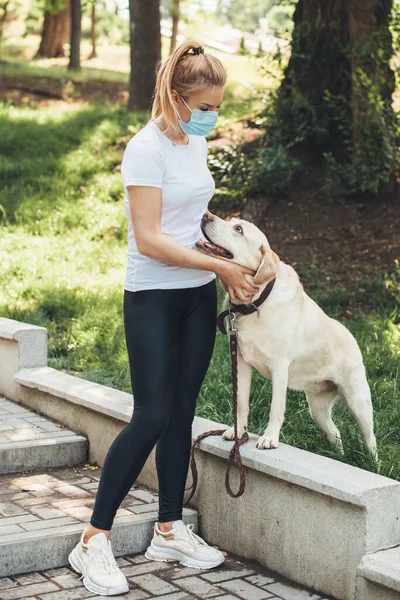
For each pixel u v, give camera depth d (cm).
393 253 946
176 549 370
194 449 402
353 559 326
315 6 1123
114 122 1516
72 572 360
